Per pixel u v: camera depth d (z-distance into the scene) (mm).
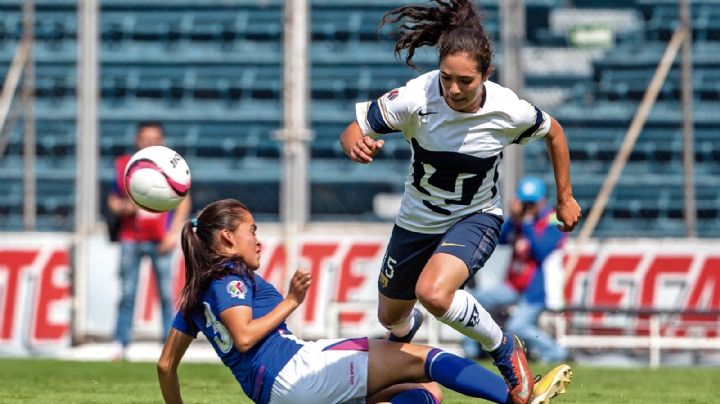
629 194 41000
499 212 18156
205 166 41938
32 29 41750
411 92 17531
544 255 35375
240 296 16547
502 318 36062
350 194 40750
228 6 42844
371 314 38156
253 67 42531
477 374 16953
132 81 42469
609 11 41625
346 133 17953
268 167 41781
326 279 39125
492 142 17453
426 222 17953
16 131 42500
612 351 37812
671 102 41062
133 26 42812
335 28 41781
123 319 35500
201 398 22953
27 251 39812
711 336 37625
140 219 35250
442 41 16719
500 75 39625
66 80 42062
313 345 16656
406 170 40906
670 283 38406
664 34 41344
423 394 16797
